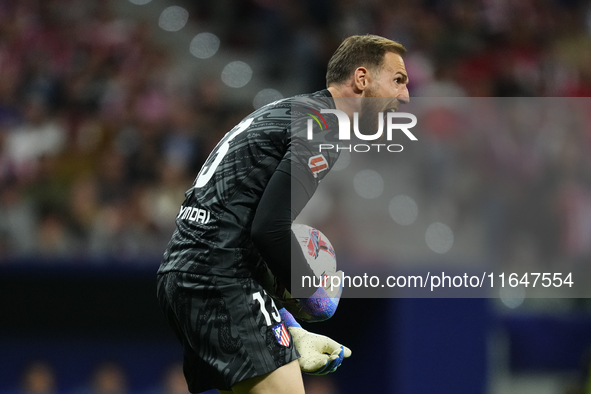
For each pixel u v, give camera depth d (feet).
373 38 29.78
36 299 56.44
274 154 26.58
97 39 112.37
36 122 90.63
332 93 29.27
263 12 129.08
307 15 127.54
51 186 77.87
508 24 133.80
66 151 87.25
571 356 68.13
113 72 105.29
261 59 125.49
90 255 57.31
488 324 53.36
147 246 71.97
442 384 52.21
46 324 56.80
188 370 28.76
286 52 123.44
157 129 92.02
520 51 130.31
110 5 126.93
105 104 97.66
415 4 133.18
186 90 105.60
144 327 58.65
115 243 73.20
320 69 121.29
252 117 27.76
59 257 55.57
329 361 27.84
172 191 82.79
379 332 53.47
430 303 53.06
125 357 58.29
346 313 55.47
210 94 105.09
